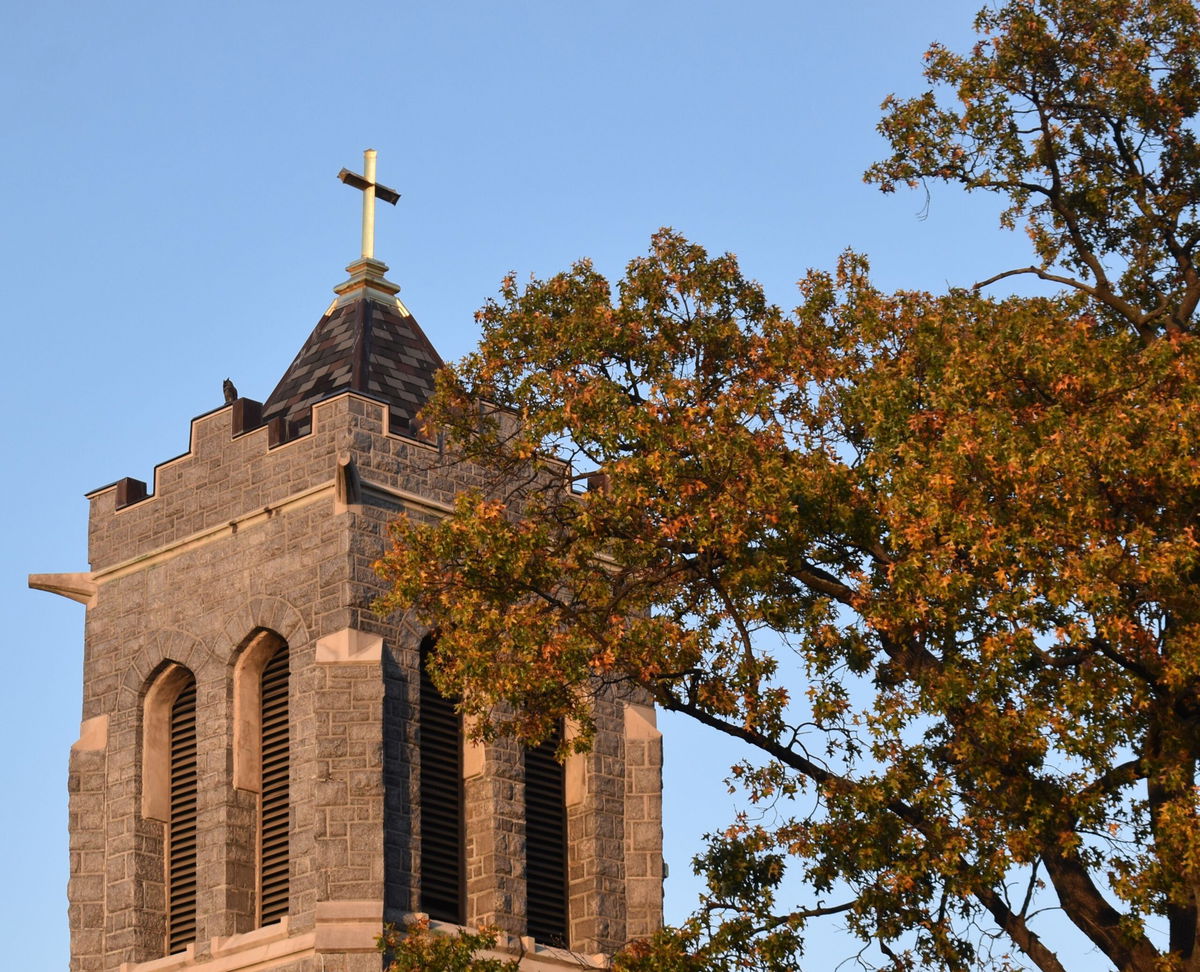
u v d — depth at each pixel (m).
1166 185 73.69
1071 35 72.50
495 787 85.94
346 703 83.31
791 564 65.75
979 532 60.78
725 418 66.81
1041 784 61.56
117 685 90.00
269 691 87.12
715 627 67.31
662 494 66.44
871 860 61.84
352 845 81.69
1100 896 62.44
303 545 86.38
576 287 72.69
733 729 65.81
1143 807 62.72
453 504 88.31
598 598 69.25
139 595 90.88
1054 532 60.41
